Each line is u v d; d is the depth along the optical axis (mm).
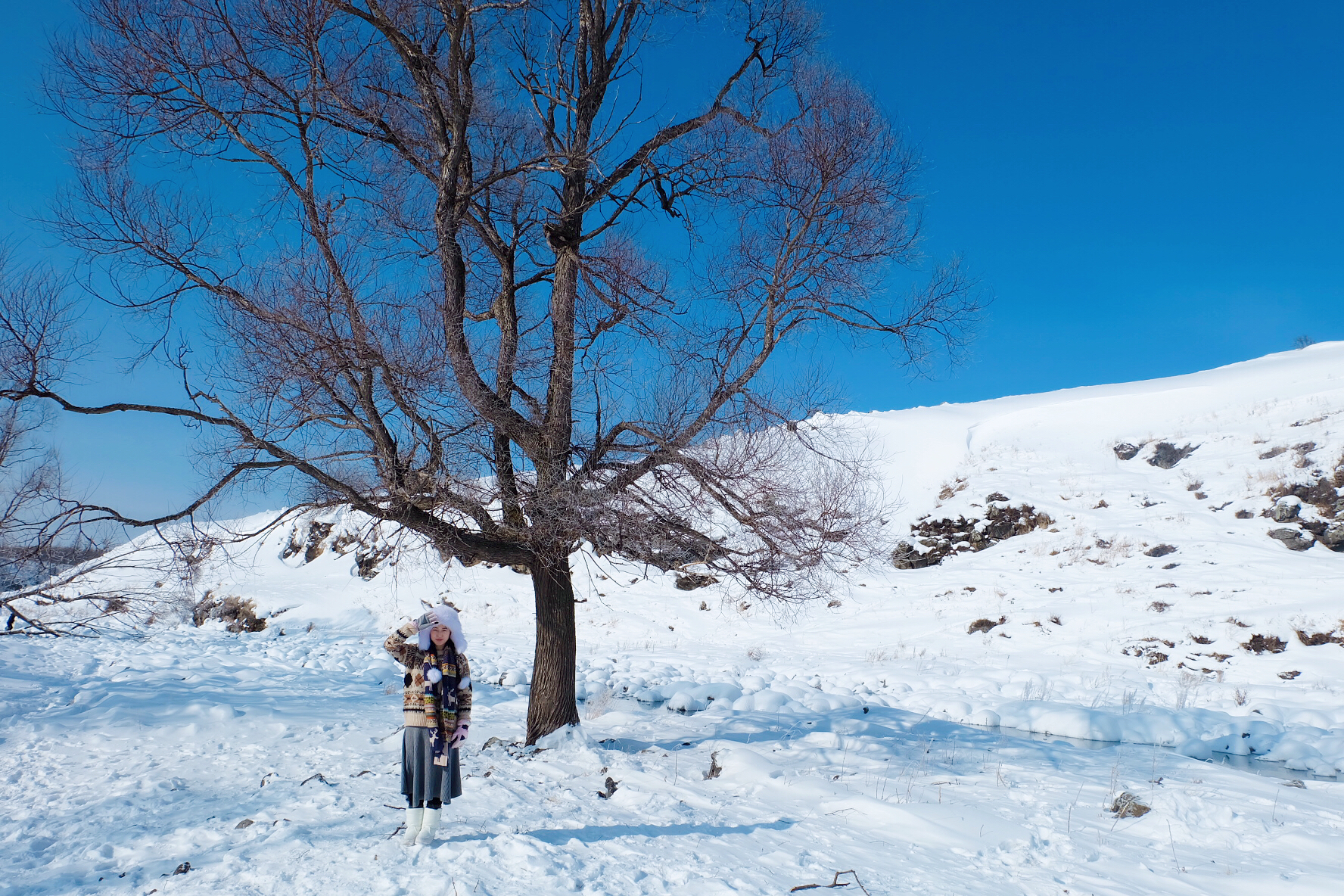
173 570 7828
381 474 7031
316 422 6965
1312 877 4883
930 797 6730
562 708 8617
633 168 8492
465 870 4336
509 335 8859
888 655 17500
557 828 5266
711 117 8578
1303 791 7547
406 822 5273
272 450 6781
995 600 20016
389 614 22781
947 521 24609
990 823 5938
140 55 7227
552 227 8438
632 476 7668
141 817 5645
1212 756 10352
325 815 5504
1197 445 26047
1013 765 8469
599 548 7754
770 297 7727
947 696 13648
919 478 27906
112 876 4445
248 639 20562
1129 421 29531
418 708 4930
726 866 4633
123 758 7559
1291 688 13891
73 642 18031
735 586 22156
